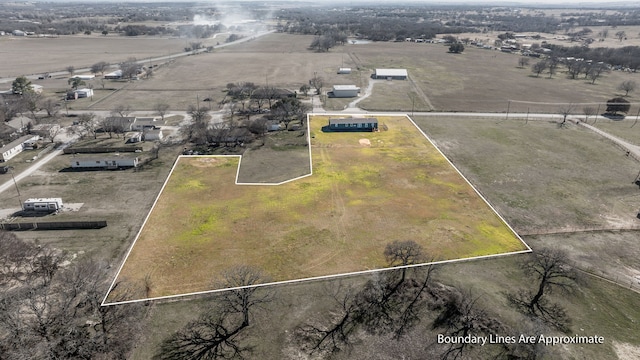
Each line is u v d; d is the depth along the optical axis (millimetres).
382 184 69062
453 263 49094
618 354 36438
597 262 49438
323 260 49688
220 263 49062
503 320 40031
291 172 73375
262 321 40344
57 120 101438
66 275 43969
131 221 57938
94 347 34875
